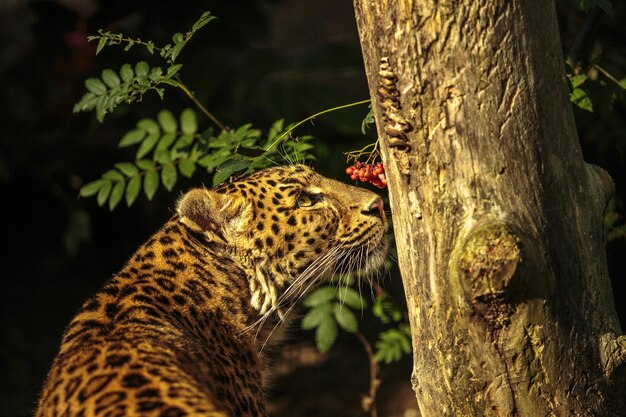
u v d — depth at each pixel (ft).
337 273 31.58
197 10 46.98
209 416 19.53
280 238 29.40
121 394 20.51
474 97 21.11
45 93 63.52
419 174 21.94
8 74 64.44
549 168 21.61
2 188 61.57
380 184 28.19
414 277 22.85
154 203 64.64
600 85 34.78
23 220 63.10
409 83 21.44
